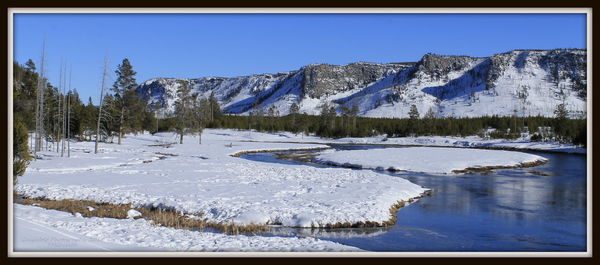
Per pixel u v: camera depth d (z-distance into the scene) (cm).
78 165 3073
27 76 4688
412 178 3078
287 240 1200
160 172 2789
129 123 6281
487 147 8106
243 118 14000
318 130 11650
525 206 1950
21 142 1992
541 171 3697
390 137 10862
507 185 2700
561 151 7162
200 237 1201
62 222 1301
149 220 1453
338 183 2373
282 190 2078
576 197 2212
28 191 1977
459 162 4084
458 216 1711
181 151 5234
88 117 6234
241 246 1093
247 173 2828
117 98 5988
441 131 10781
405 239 1334
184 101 6975
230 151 5547
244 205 1680
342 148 7331
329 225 1475
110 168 3039
